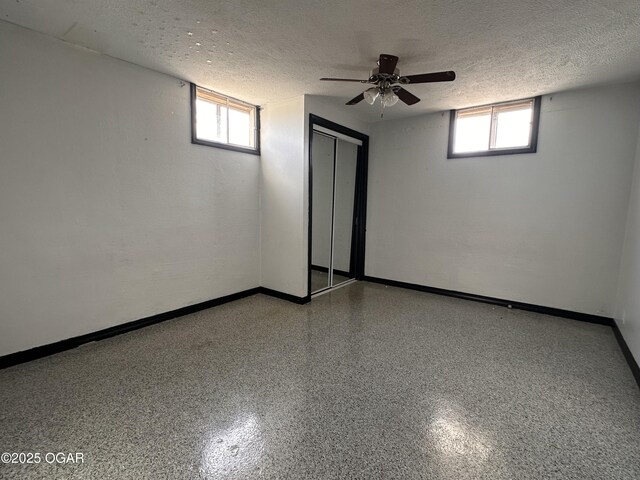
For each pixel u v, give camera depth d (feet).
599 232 10.75
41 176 7.77
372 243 16.44
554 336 9.90
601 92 10.40
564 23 6.75
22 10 6.60
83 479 4.61
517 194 12.15
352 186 16.20
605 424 5.94
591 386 7.20
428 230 14.49
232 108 12.28
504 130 12.37
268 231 13.58
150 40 7.83
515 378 7.50
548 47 7.80
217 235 12.14
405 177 14.99
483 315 11.71
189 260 11.28
